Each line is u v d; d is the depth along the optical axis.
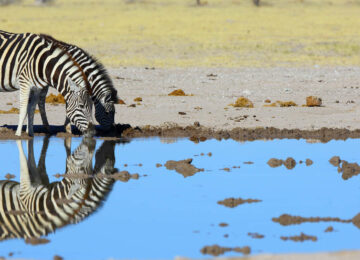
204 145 46.28
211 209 29.70
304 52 128.62
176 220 27.91
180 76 91.38
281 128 53.41
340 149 44.91
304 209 29.83
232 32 162.62
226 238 25.47
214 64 108.19
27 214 28.94
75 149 44.03
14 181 35.03
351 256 19.36
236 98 71.12
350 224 27.56
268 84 84.06
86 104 45.50
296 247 24.28
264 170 38.34
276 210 29.66
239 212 29.28
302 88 80.44
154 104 66.00
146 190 33.28
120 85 81.44
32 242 24.81
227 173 37.44
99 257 23.05
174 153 43.12
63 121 55.94
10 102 66.94
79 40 142.38
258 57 119.88
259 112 60.81
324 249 24.00
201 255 23.27
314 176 36.81
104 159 40.91
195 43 140.38
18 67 46.59
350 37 154.38
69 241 25.05
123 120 56.28
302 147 45.66
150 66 104.31
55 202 30.86
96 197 31.88
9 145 45.31
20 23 175.00
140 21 185.88
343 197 32.09
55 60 45.50
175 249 24.00
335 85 83.38
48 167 38.41
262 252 23.62
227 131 51.56
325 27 175.88
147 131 51.19
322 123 55.62
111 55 120.25
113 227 26.92
